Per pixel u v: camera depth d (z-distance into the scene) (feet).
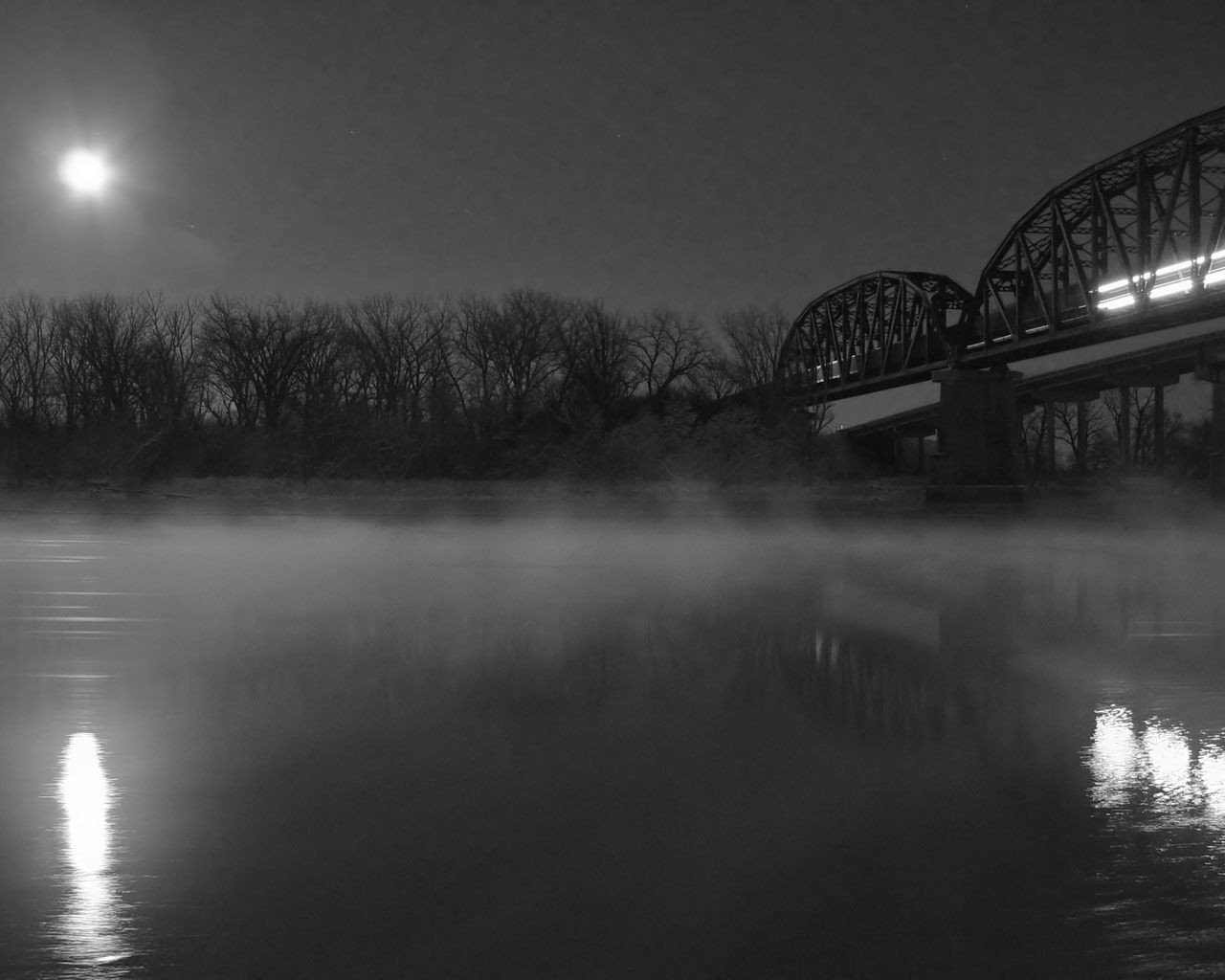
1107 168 213.66
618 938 30.14
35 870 34.45
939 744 48.32
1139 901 32.12
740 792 41.86
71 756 46.26
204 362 311.68
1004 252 247.29
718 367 320.50
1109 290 218.79
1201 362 239.09
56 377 296.71
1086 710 54.08
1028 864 34.73
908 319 282.15
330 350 321.93
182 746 47.93
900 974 28.17
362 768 45.03
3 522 190.80
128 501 227.40
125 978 27.96
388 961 28.89
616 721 52.42
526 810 40.06
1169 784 42.52
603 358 307.99
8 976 27.99
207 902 32.22
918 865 34.83
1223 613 86.28
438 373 317.22
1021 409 359.46
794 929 30.48
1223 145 192.24
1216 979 27.73
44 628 77.97
